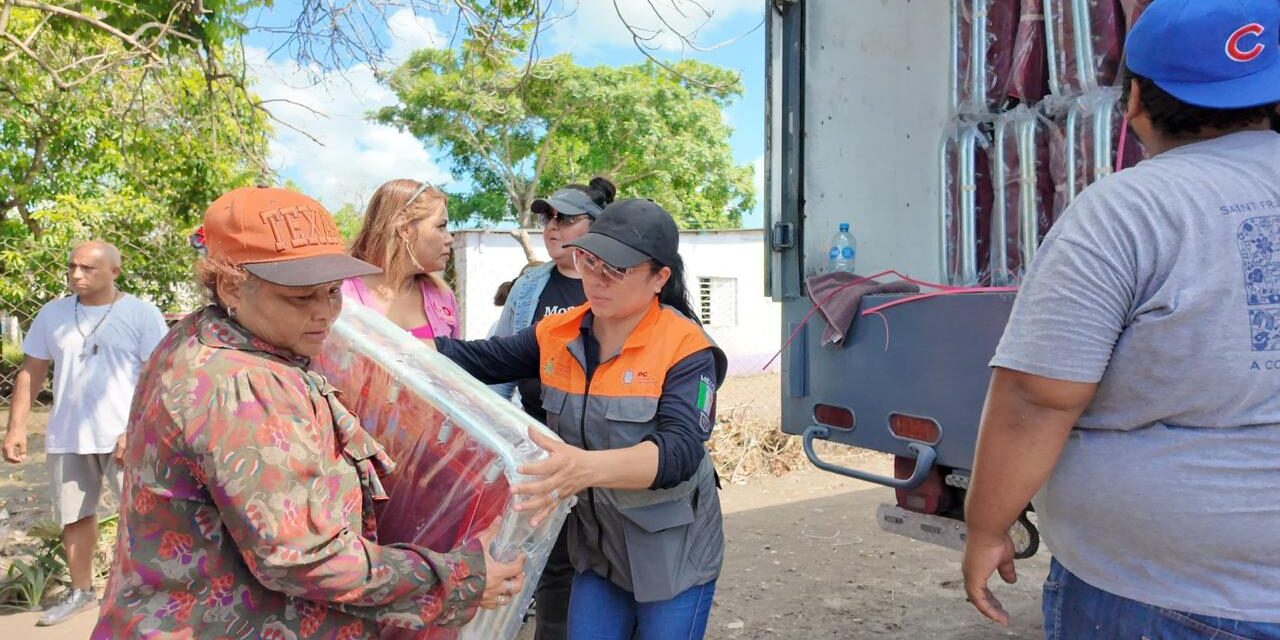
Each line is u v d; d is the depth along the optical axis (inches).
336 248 56.1
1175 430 51.6
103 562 173.2
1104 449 53.9
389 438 65.6
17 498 249.4
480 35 188.2
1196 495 50.3
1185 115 53.8
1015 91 119.1
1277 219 49.1
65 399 153.3
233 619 52.2
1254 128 53.7
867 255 131.0
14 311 348.2
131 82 250.5
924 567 182.4
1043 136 115.3
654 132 775.1
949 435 99.1
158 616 51.2
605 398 78.2
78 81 207.0
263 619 53.0
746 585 175.0
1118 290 51.2
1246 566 49.9
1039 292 53.6
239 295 53.3
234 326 53.9
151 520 51.4
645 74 808.3
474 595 55.9
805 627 152.9
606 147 789.9
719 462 271.1
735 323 625.3
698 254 613.9
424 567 54.3
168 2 212.2
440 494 61.7
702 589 82.9
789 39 125.9
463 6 184.4
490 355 88.6
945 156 129.0
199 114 264.4
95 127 373.4
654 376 76.9
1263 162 51.2
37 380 159.5
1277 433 49.1
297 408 51.3
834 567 184.4
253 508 48.5
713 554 83.5
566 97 744.3
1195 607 50.9
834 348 115.5
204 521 51.4
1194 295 49.0
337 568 50.3
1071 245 52.6
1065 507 56.3
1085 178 108.3
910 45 134.6
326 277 52.2
